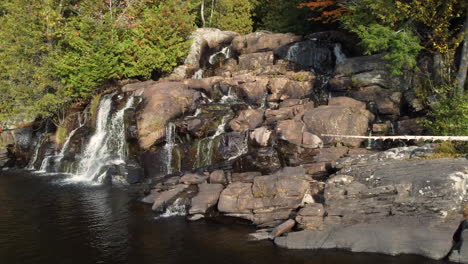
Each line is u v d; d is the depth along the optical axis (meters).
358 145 14.20
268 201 10.93
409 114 15.86
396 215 9.23
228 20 33.50
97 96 22.12
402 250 8.33
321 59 23.08
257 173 13.30
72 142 20.80
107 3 26.30
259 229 10.32
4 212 12.52
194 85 21.16
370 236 8.84
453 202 8.92
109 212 12.39
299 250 8.87
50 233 10.53
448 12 15.28
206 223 11.05
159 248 9.35
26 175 19.12
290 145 14.12
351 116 14.61
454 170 9.48
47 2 24.31
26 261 8.76
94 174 17.97
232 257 8.69
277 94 19.08
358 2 19.52
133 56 24.41
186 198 12.39
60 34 24.69
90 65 22.97
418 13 15.72
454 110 12.66
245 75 20.84
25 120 23.78
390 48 17.55
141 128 17.58
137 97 19.81
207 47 28.02
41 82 22.97
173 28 25.69
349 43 23.97
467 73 15.50
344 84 17.39
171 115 18.09
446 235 8.34
